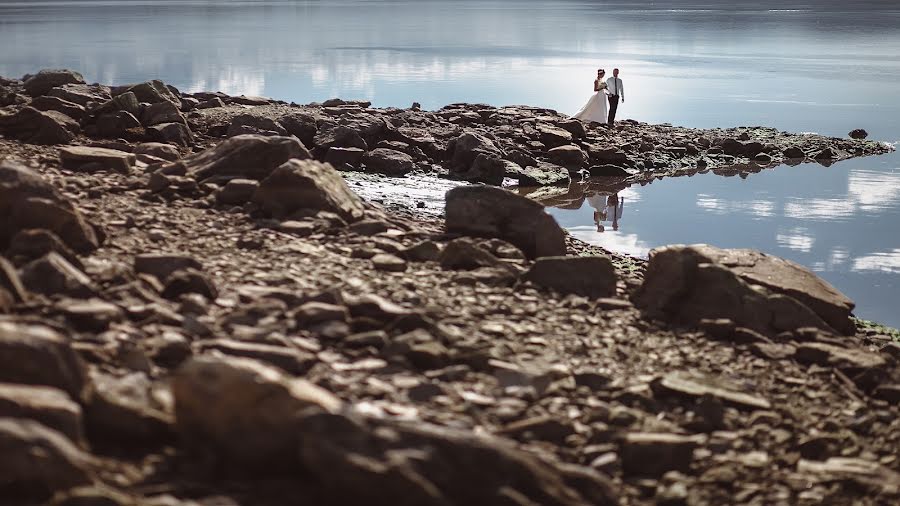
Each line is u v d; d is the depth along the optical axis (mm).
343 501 5062
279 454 5348
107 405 5633
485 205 12406
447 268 10992
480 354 7863
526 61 71438
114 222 11234
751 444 7391
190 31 103500
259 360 7031
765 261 11859
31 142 18453
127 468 5301
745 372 8914
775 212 23500
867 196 26031
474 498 5262
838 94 53531
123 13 153125
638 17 176750
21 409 5035
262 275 9578
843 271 18094
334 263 10508
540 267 10727
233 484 5293
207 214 12500
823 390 8734
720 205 24297
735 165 31875
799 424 7887
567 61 72125
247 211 12633
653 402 7812
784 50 88750
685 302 10375
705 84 57781
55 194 9555
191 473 5359
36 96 25547
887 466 7445
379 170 25891
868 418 8125
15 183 9367
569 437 6875
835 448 7551
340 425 5199
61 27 104312
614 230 20938
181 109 26906
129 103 22375
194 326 7699
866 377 9156
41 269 7980
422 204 21125
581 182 27484
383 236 12125
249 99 31609
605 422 7301
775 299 10328
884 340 12094
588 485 5883
